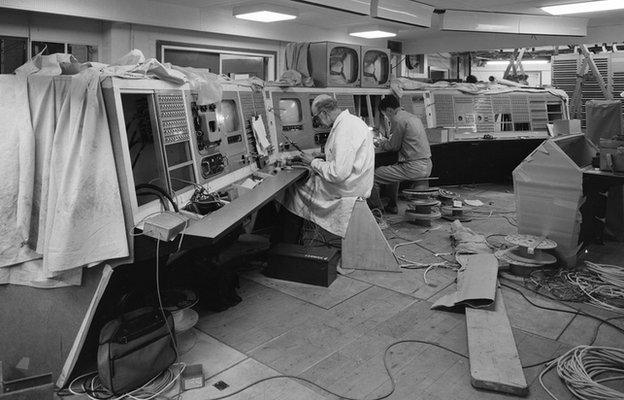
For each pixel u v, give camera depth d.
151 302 2.36
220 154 2.96
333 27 7.76
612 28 7.16
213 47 6.36
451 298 2.93
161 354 2.05
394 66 9.21
